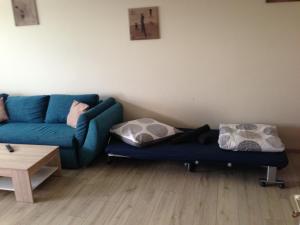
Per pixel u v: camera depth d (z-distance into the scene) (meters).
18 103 3.84
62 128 3.38
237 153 2.77
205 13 3.27
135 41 3.55
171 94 3.63
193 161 2.84
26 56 3.99
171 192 2.67
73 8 3.63
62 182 2.92
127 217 2.33
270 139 2.80
